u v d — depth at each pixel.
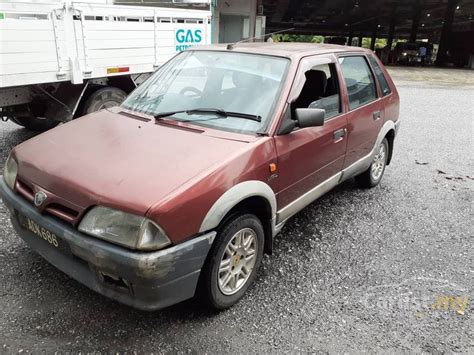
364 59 4.70
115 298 2.46
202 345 2.58
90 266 2.47
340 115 3.99
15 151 3.10
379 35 65.31
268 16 50.44
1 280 3.06
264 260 3.59
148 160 2.67
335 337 2.74
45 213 2.62
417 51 37.25
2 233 3.69
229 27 22.48
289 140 3.20
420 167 6.48
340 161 4.09
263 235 3.12
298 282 3.31
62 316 2.74
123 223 2.30
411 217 4.64
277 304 3.03
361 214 4.64
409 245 4.02
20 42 5.14
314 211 4.65
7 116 6.01
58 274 3.16
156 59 7.27
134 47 6.75
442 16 45.72
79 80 5.92
